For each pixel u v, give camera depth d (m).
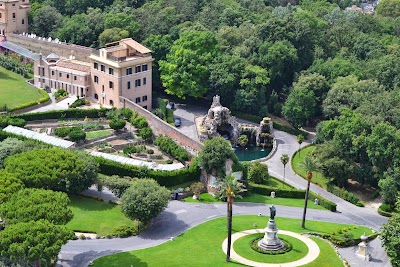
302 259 172.62
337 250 180.12
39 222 152.38
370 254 180.75
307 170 188.75
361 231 191.75
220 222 193.88
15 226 150.50
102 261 167.75
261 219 197.62
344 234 187.12
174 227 189.88
